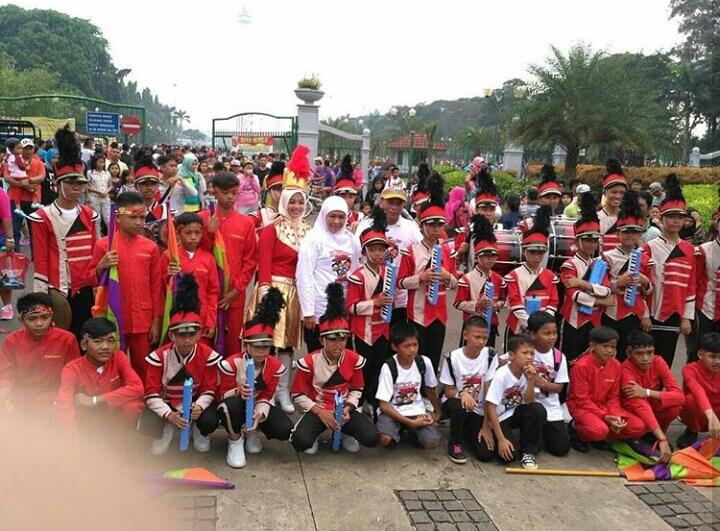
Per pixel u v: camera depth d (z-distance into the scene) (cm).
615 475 432
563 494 404
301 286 479
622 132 1895
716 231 555
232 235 489
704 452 456
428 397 471
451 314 823
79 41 7362
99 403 385
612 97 1883
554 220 671
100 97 7731
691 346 586
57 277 462
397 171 1358
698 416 478
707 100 3650
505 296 541
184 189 639
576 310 516
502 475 425
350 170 581
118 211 434
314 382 444
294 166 503
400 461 436
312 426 427
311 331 503
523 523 365
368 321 484
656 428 449
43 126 2303
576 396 468
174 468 403
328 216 486
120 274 433
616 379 471
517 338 440
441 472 423
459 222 895
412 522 359
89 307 480
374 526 353
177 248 445
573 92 1891
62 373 392
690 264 526
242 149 1529
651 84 2272
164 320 444
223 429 468
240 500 371
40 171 925
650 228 751
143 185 568
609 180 575
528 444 444
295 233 504
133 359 454
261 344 412
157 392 421
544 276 520
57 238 460
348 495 385
